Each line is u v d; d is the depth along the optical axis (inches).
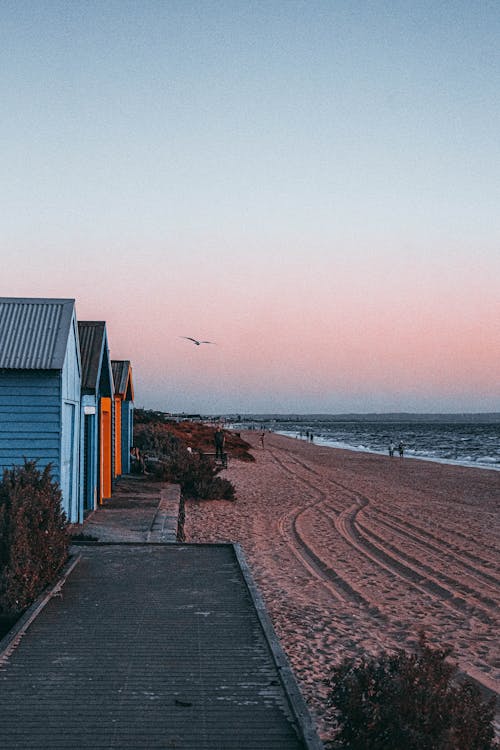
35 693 221.8
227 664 249.4
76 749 185.9
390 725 188.9
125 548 463.8
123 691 224.4
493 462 2144.4
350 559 583.5
